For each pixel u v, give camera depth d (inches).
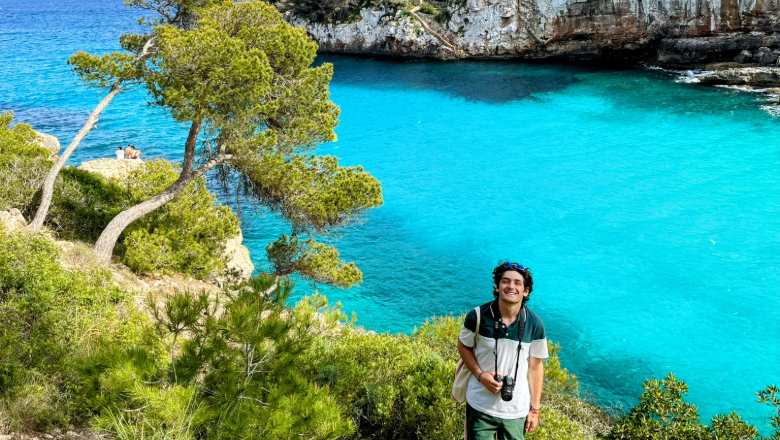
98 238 700.0
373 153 1977.1
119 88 717.9
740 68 2470.5
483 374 203.0
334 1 3528.5
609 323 1005.8
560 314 1039.6
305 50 731.4
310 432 226.8
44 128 2140.7
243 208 1427.2
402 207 1537.9
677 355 908.6
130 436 218.4
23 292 410.3
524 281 207.0
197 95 658.8
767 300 1048.8
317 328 418.9
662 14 2709.2
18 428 260.1
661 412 519.5
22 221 689.0
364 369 373.1
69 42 4335.6
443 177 1743.4
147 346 285.0
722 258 1209.4
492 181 1695.4
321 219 779.4
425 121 2274.9
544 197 1568.7
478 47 3161.9
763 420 762.2
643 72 2751.0
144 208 722.2
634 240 1309.1
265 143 708.7
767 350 909.8
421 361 390.6
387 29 3344.0
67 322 383.2
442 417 327.9
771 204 1443.2
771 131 1919.3
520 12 3021.7
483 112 2342.5
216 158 759.1
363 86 2817.4
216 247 812.6
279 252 805.9
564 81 2689.5
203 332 267.4
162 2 775.1
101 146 1963.6
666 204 1481.3
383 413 334.3
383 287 1139.3
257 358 265.3
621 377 861.2
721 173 1643.7
